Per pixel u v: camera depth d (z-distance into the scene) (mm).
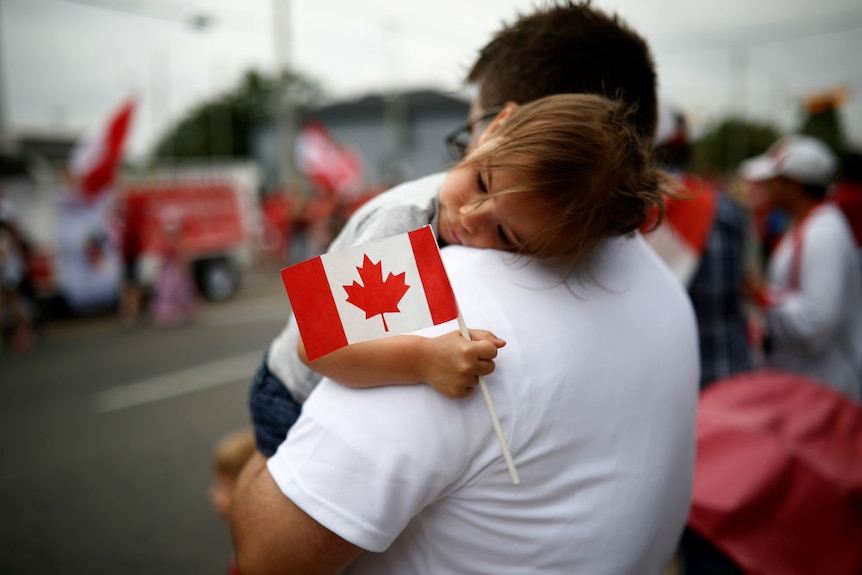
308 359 712
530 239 755
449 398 714
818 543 1271
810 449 1410
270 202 15578
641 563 848
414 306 722
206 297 10734
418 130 33094
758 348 2668
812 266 2363
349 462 713
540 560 765
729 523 1266
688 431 940
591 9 1019
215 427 4602
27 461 3994
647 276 971
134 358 6754
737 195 8195
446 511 759
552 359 765
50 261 8297
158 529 3160
